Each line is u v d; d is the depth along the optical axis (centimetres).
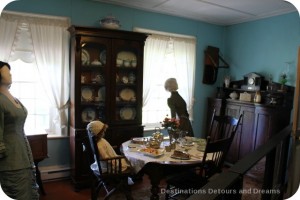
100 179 236
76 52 296
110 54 316
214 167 228
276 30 371
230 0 325
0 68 183
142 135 343
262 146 173
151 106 405
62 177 330
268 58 383
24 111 195
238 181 118
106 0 337
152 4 350
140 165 217
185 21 416
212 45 452
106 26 315
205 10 374
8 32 283
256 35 402
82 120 314
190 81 426
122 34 318
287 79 355
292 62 350
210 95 461
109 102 321
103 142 239
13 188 185
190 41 420
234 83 438
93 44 313
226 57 460
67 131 332
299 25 342
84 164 302
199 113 451
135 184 320
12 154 183
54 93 315
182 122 311
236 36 439
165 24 396
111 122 324
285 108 338
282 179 235
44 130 302
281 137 204
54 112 326
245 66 423
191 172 254
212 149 211
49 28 306
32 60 302
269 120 338
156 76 397
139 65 339
